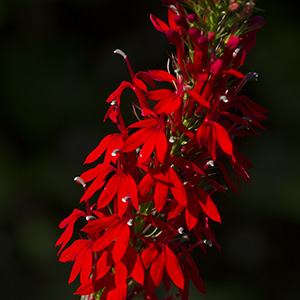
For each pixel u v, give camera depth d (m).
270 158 5.71
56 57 5.99
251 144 5.81
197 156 1.89
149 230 1.92
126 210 1.76
